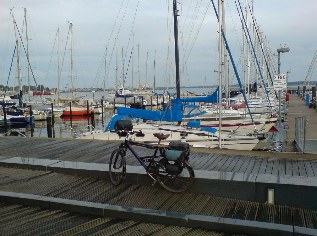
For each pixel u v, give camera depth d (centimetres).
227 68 2305
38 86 5262
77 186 710
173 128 1548
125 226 539
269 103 2467
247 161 876
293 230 484
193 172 652
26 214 589
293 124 2245
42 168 819
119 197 641
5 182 741
